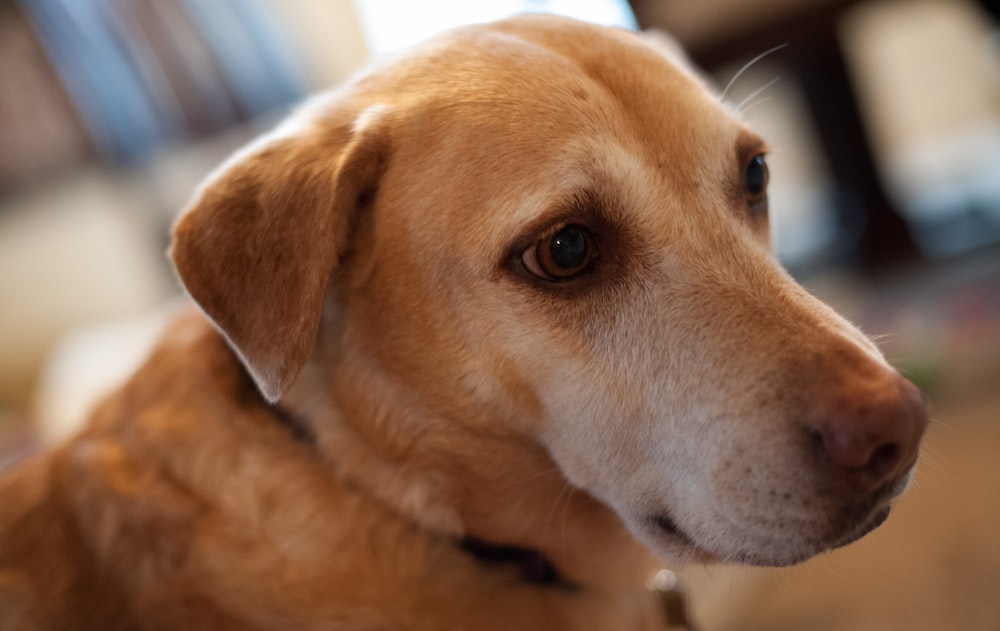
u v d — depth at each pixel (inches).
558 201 16.7
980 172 53.6
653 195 17.0
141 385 19.3
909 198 55.0
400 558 17.9
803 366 15.8
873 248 47.3
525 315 17.0
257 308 17.0
